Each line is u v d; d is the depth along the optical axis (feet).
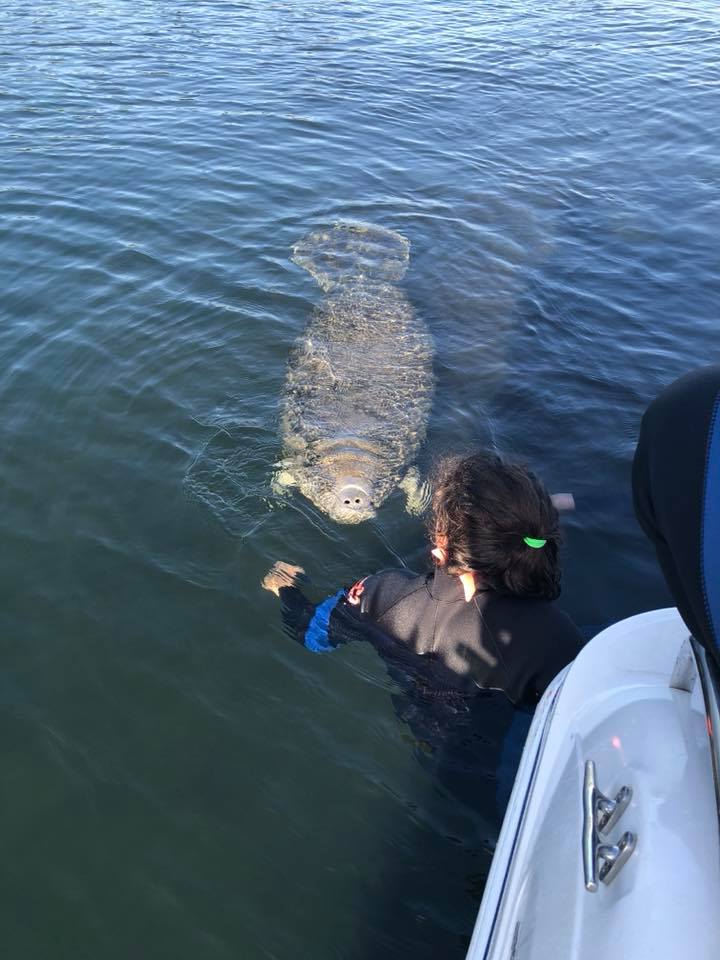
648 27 55.01
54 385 18.13
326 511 15.20
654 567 13.92
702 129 37.37
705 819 5.61
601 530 14.73
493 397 18.86
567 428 17.75
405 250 26.04
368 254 25.49
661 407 5.13
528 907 6.39
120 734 10.78
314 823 9.71
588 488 15.87
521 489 9.45
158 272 23.20
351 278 23.94
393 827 9.66
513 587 9.66
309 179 30.55
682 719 6.62
